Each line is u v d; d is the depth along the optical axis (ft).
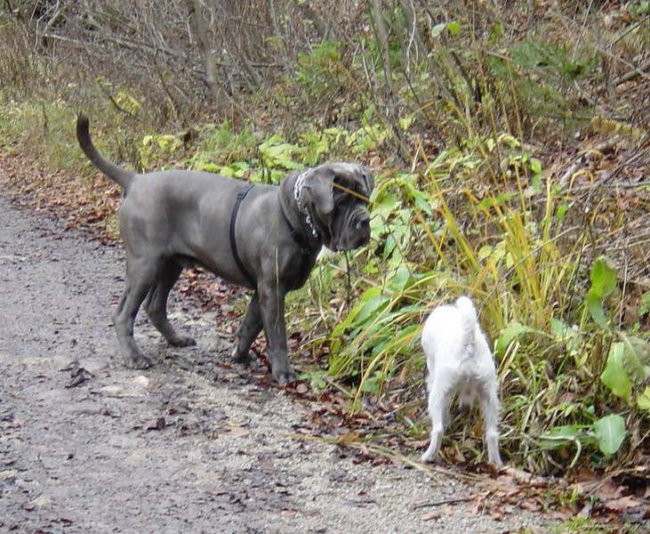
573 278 18.66
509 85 24.75
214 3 36.06
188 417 17.54
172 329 20.27
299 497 15.62
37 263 25.43
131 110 37.04
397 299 19.29
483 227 20.65
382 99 26.66
